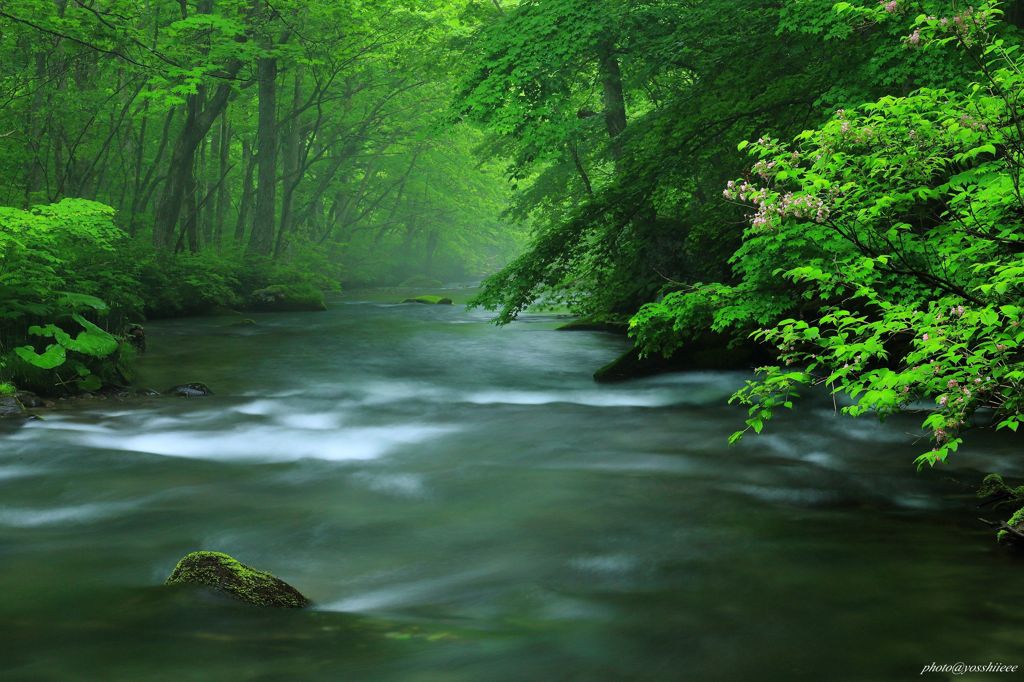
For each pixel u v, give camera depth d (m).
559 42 14.95
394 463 9.28
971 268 5.88
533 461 9.37
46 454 9.41
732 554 6.15
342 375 16.12
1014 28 9.54
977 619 4.87
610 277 18.16
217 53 24.28
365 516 7.19
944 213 6.02
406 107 42.59
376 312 32.09
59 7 23.81
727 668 4.29
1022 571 5.68
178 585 5.32
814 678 4.17
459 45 27.11
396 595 5.38
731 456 9.51
